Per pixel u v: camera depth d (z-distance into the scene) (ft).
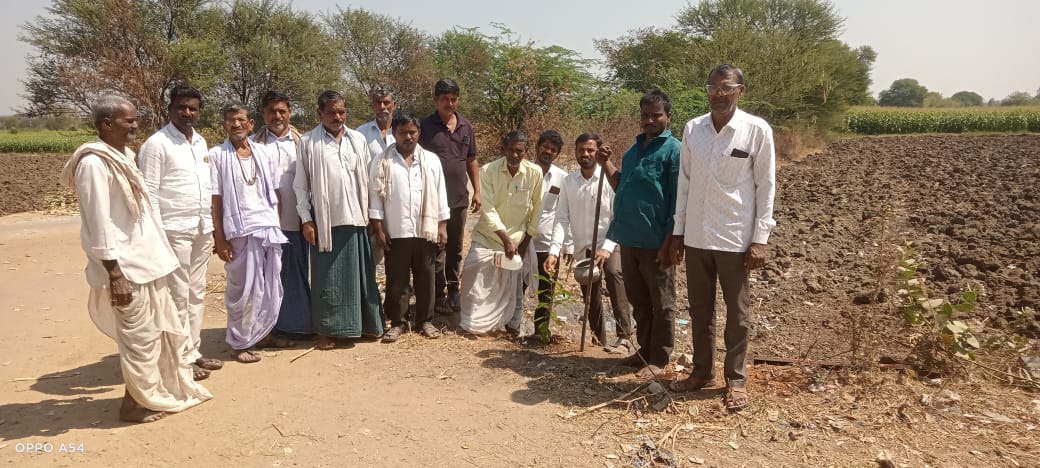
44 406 13.38
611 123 54.19
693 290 13.42
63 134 110.01
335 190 16.61
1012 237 28.71
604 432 12.26
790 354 16.98
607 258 16.53
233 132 15.97
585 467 11.07
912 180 52.65
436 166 17.84
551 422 12.71
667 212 14.12
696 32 117.08
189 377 13.32
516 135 17.49
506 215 18.21
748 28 96.48
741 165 12.35
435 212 17.61
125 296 11.68
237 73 101.40
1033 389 13.48
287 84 103.50
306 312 17.75
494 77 46.73
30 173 66.08
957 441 11.46
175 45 84.48
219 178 15.85
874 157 79.66
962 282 21.86
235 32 101.76
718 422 12.45
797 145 89.35
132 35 81.97
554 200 18.49
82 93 70.64
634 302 15.26
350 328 17.02
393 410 13.28
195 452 11.55
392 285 17.85
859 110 152.66
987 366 14.58
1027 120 130.21
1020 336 16.94
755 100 84.99
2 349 16.93
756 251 12.44
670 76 83.66
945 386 13.60
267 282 16.46
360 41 121.19
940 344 14.28
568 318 20.86
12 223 37.22
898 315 15.69
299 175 16.83
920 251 27.27
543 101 46.34
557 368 15.49
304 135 16.92
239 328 16.22
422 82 114.11
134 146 52.21
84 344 17.43
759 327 19.34
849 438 11.69
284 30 104.12
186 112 14.40
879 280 15.19
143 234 12.17
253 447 11.75
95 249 11.41
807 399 13.21
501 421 12.76
